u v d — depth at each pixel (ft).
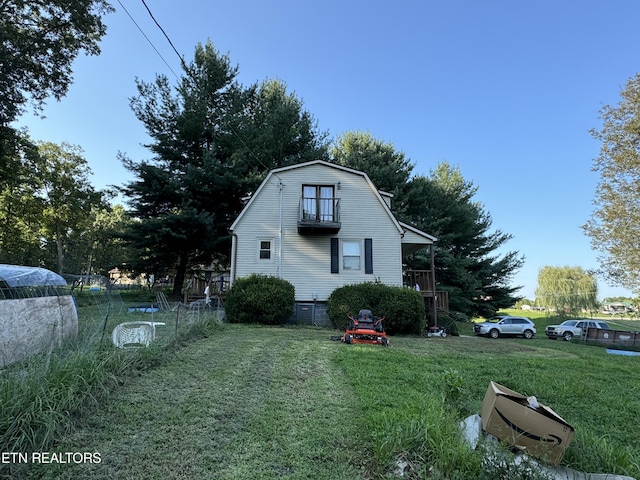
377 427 11.73
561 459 10.37
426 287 52.95
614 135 53.52
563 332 70.69
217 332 31.68
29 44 49.90
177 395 14.43
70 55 54.85
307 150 77.87
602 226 54.85
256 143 70.69
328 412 13.56
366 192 51.65
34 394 10.75
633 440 13.47
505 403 11.04
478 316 99.35
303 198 49.32
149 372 16.98
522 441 10.67
